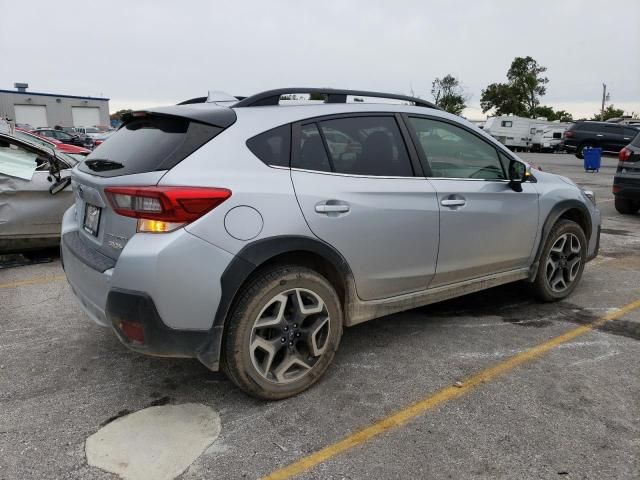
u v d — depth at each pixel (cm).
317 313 298
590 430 265
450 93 5012
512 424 271
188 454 247
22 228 552
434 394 301
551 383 312
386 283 327
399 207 321
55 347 363
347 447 252
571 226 442
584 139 2492
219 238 256
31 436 260
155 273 246
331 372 327
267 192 272
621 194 893
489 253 383
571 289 461
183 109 293
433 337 381
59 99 5628
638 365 335
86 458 244
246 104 298
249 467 238
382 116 336
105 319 272
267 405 289
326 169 301
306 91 318
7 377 321
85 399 296
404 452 248
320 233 288
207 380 318
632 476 231
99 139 2827
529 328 397
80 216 318
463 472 235
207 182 257
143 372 328
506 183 392
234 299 270
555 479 229
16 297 466
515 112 6662
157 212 248
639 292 483
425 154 348
